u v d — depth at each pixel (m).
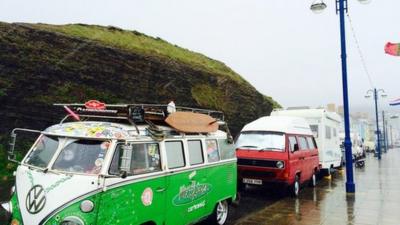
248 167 12.70
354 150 30.97
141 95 17.72
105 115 6.77
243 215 10.01
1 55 13.23
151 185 6.34
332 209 10.83
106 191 5.40
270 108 28.45
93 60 16.12
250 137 13.37
